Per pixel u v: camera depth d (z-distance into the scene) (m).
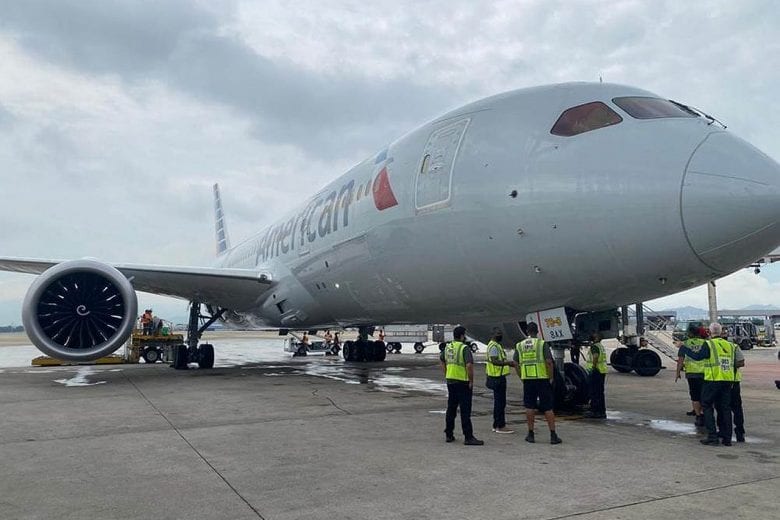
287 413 9.35
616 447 6.79
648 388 13.39
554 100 8.99
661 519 4.27
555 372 9.17
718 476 5.48
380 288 11.89
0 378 16.39
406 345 47.62
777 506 4.56
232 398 11.27
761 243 6.98
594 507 4.56
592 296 8.30
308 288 15.15
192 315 19.80
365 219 11.82
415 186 10.31
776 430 7.94
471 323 11.48
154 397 11.48
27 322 12.48
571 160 8.09
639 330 17.70
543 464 5.97
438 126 10.52
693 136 7.58
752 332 40.41
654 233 7.23
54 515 4.49
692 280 7.63
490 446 6.86
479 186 9.02
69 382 14.88
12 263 15.64
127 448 6.79
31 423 8.50
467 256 9.27
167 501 4.82
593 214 7.68
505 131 9.13
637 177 7.44
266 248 18.88
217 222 37.53
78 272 12.95
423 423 8.41
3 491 5.11
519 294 8.95
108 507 4.67
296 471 5.72
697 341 8.20
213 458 6.28
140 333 26.95
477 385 14.22
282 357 30.19
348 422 8.49
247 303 18.41
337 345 33.94
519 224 8.41
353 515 4.44
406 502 4.73
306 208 15.95
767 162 7.22
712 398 6.93
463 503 4.70
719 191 6.90
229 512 4.53
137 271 14.99
